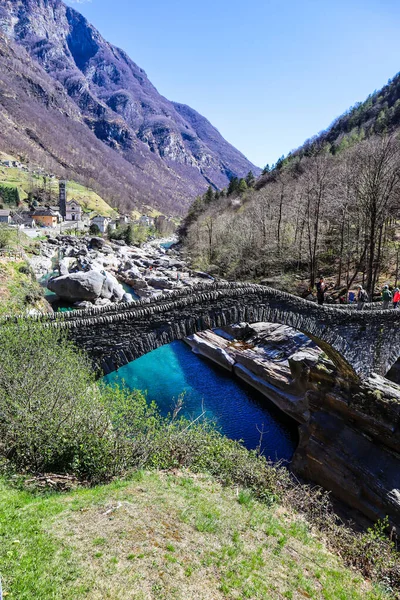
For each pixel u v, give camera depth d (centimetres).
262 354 3056
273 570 727
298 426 2297
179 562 636
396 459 1630
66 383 983
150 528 713
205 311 1464
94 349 1274
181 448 1152
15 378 922
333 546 1009
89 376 1183
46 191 15825
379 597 812
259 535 846
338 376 1986
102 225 13688
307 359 2423
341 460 1733
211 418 2430
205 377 3048
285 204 5662
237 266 5684
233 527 829
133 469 984
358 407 1806
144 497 841
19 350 1007
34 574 514
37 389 932
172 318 1400
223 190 12425
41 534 609
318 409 2048
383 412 1697
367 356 1981
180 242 11356
